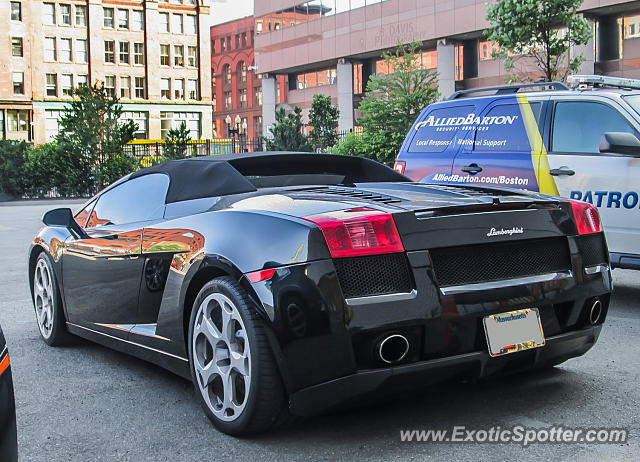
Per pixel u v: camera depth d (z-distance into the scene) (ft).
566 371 12.44
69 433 10.12
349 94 163.22
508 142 21.17
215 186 11.57
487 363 9.23
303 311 8.56
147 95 248.52
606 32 110.11
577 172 19.34
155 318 11.75
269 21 182.60
